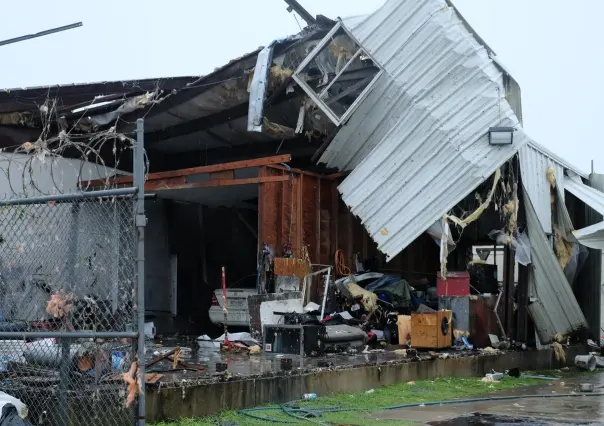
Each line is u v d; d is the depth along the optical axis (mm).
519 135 13875
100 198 6180
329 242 16266
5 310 6875
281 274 14336
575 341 17062
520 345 14617
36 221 7000
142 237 5824
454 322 13930
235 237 19578
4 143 15672
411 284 17234
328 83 14641
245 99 15297
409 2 14336
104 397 6281
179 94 15180
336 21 14266
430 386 11180
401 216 14422
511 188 14547
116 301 6301
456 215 15266
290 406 8648
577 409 9336
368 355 12000
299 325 11461
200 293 18453
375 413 8672
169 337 14930
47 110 15297
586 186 16047
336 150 15789
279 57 14219
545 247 14977
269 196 14648
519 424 7996
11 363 6965
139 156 5844
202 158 19188
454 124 14156
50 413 6570
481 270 16250
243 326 15852
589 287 17391
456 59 14141
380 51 14562
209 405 7777
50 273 6684
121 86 15281
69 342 6410
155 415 7117
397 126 14672
